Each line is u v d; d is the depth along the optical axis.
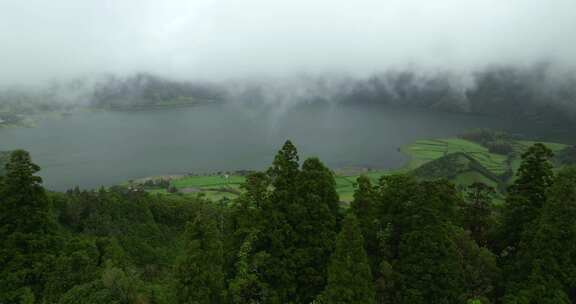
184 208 112.25
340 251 31.88
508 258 40.66
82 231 83.12
